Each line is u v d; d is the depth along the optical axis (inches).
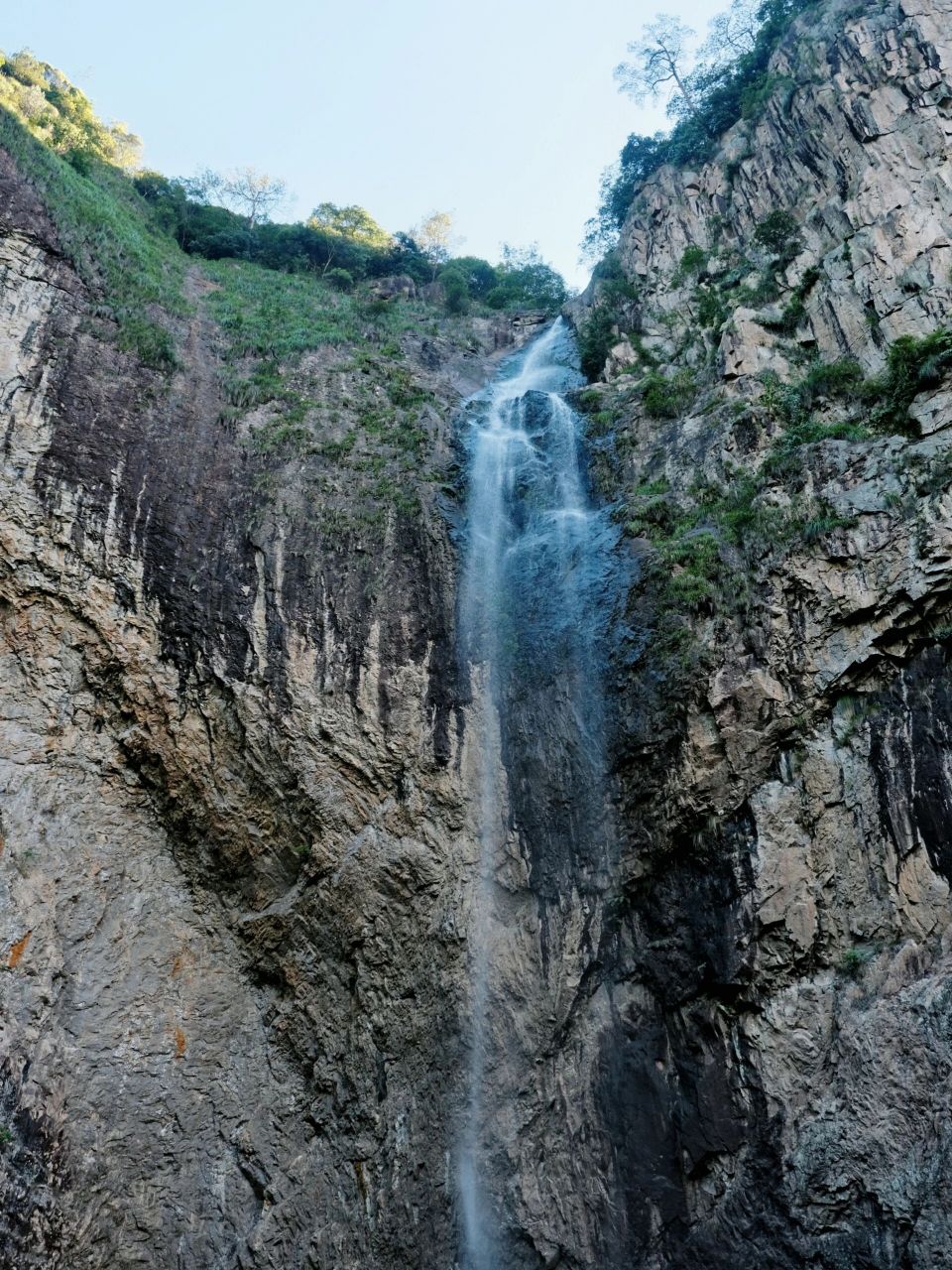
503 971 517.0
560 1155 475.8
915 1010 420.8
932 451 520.1
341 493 680.4
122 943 526.0
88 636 557.6
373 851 546.9
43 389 612.1
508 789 570.9
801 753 496.1
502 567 687.1
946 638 475.8
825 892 466.0
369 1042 515.8
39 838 520.4
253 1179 505.0
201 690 568.1
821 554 524.1
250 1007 546.3
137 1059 507.5
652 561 589.0
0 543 551.5
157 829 559.8
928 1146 396.5
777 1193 424.5
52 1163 465.4
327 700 577.3
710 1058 465.1
